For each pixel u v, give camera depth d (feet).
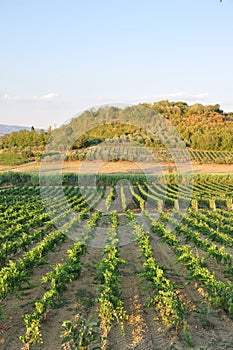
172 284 30.48
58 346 24.06
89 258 46.85
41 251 42.06
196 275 33.17
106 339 24.20
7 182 133.08
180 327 26.58
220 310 29.45
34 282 37.47
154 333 25.85
